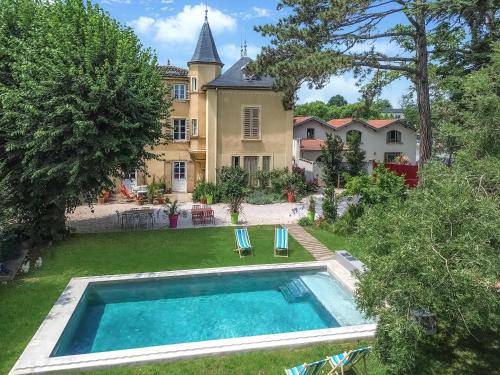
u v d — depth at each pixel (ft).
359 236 27.40
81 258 51.65
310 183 108.68
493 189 27.17
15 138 52.08
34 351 29.48
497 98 32.48
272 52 60.23
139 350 29.66
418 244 19.94
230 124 95.30
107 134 50.98
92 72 50.06
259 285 46.83
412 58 62.90
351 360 26.53
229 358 29.32
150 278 45.44
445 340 31.71
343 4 53.67
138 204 88.53
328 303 41.14
